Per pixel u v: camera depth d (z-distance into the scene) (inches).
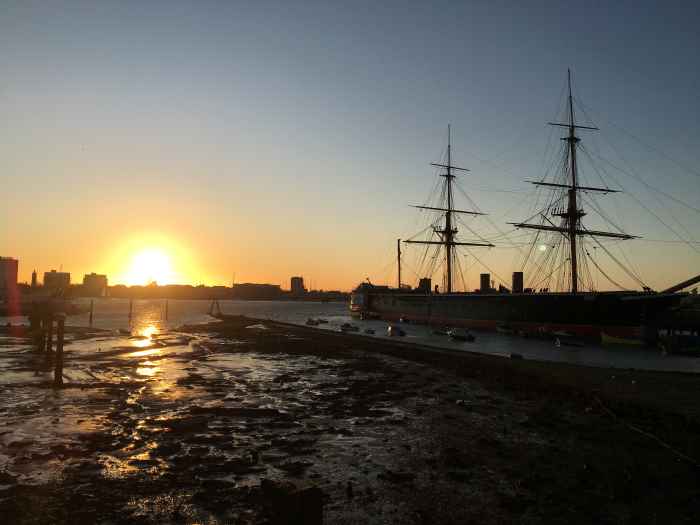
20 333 2369.6
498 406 819.4
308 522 257.4
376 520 388.5
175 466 512.1
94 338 2253.9
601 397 824.3
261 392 954.1
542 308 2546.8
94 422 700.0
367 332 2864.2
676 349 1857.8
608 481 470.6
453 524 381.7
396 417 745.0
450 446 592.1
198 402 853.8
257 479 475.8
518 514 399.9
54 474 486.3
